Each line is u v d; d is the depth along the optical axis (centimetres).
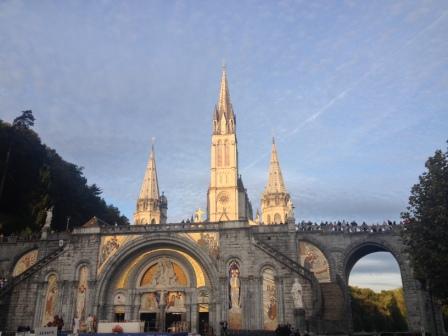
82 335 2852
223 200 10294
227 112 11212
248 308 4181
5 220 5906
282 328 3206
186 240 4475
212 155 10756
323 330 3784
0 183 5912
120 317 4447
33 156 6412
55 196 6688
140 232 4553
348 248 4634
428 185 2861
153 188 10788
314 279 4041
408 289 4391
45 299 4431
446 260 2631
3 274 5072
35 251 5162
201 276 4488
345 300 4488
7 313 4400
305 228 4791
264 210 10294
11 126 6306
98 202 8338
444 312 5394
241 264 4331
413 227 2898
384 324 8600
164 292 4494
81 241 4581
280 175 10569
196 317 4347
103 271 4450
